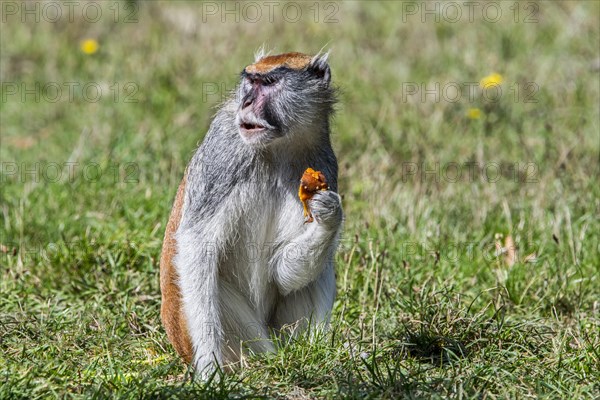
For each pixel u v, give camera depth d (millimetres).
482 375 8672
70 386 8383
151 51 19984
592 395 8242
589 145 15258
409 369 8938
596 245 12000
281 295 9836
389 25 21172
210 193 9195
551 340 9617
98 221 12828
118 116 17125
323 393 8250
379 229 12320
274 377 8758
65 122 17172
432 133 15961
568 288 11070
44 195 13531
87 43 20078
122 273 11305
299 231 9273
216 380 8820
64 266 11484
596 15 21188
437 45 20047
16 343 9578
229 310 9555
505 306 10305
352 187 13836
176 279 9320
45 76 19312
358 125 16359
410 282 10984
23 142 16453
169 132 15938
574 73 18344
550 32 20312
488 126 16125
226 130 9359
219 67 18891
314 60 9617
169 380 8812
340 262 11430
